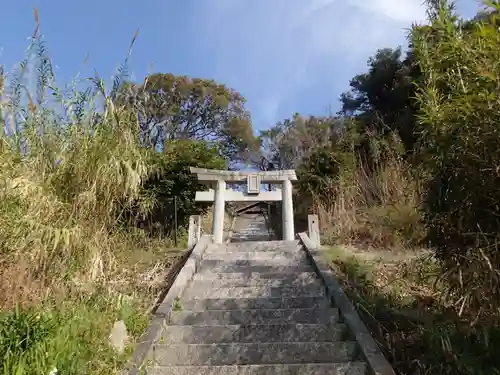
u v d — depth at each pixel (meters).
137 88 5.48
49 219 3.65
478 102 2.23
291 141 18.69
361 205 8.02
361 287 4.69
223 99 19.78
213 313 4.29
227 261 5.80
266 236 11.23
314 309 4.29
